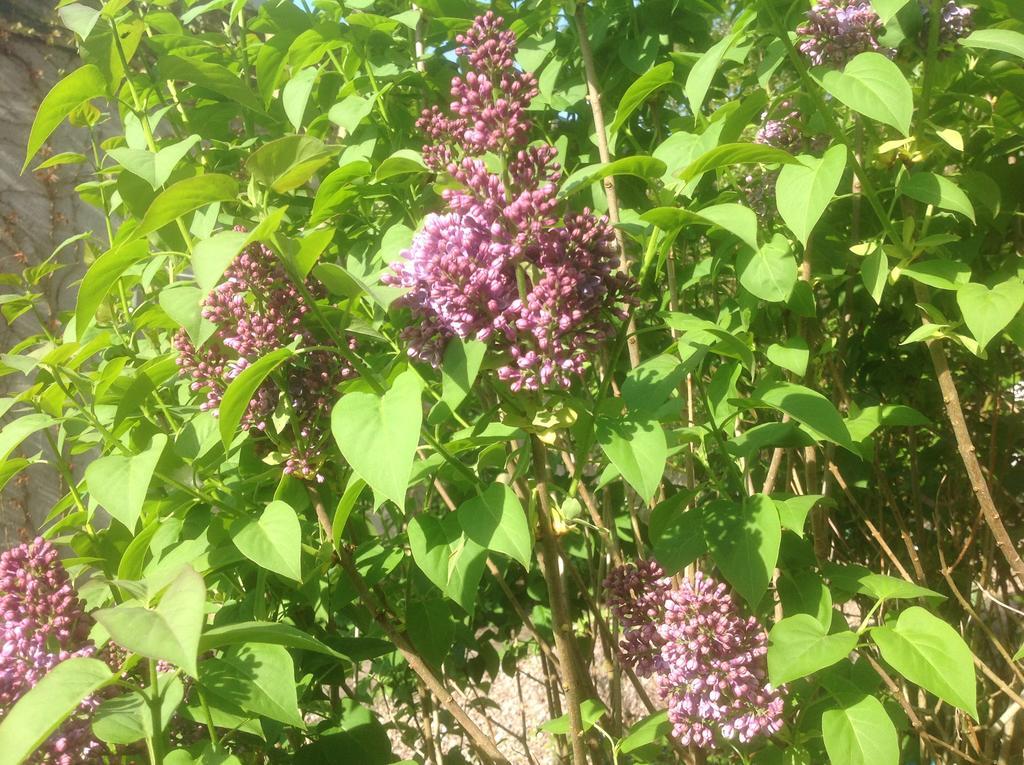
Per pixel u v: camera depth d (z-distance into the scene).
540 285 0.46
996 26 0.60
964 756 0.70
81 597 0.64
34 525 1.22
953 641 0.49
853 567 0.59
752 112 0.61
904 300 0.72
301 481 0.59
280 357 0.49
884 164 0.61
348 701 0.70
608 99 0.83
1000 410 0.81
